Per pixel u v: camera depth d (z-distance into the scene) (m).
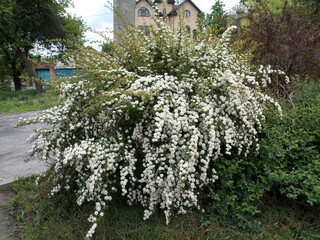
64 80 2.35
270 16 4.42
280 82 3.87
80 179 2.21
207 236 1.93
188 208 2.16
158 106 1.75
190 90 2.03
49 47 15.64
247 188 2.15
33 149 2.39
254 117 2.09
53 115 2.27
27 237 2.00
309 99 2.71
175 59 2.30
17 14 13.77
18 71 18.84
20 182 2.95
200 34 2.62
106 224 2.06
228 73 1.94
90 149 1.86
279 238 1.87
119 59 2.58
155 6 2.49
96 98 2.03
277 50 4.03
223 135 1.98
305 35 4.09
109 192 2.05
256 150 2.15
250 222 1.99
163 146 1.84
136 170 2.19
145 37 2.40
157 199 2.01
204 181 2.01
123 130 2.19
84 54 2.46
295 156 2.17
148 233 1.91
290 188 2.06
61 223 2.09
